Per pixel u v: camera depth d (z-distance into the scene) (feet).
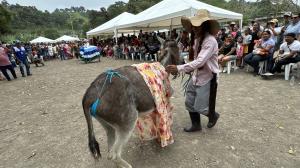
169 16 34.83
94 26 193.88
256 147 11.41
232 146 11.57
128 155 11.38
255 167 9.99
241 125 13.75
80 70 41.83
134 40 51.57
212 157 10.82
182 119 15.10
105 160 11.21
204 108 11.89
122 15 61.26
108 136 10.03
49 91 26.40
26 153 12.46
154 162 10.73
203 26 10.83
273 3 110.83
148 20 38.73
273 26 30.07
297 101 16.96
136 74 9.76
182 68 10.62
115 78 9.12
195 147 11.69
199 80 11.51
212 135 12.75
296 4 97.55
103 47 68.95
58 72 42.14
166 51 11.61
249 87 21.44
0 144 13.69
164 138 10.59
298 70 24.67
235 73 27.94
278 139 12.00
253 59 25.20
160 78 10.77
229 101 17.99
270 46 24.52
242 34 33.14
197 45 11.37
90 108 8.96
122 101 8.91
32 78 37.32
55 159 11.67
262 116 14.84
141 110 9.90
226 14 36.42
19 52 38.75
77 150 12.35
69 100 21.63
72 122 16.14
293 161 10.23
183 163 10.53
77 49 72.18
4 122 17.29
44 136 14.28
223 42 32.07
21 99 23.88
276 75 25.45
